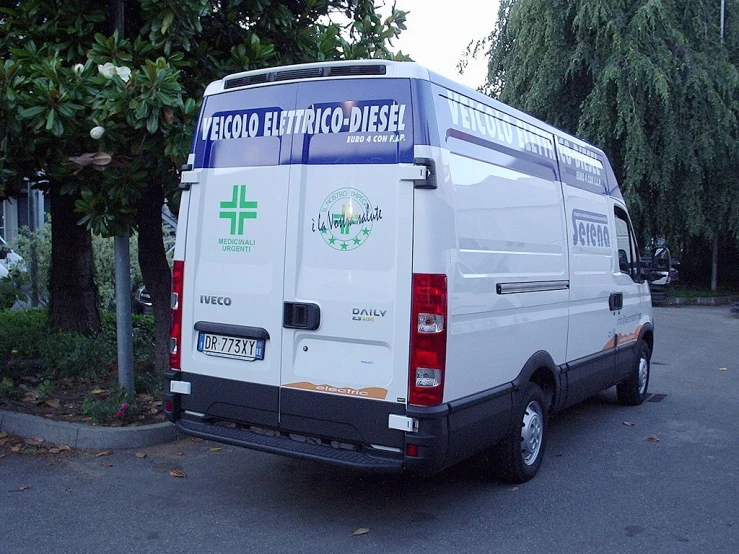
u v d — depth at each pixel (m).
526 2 20.48
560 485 5.79
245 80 5.09
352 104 4.66
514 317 5.37
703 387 9.75
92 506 5.09
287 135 4.88
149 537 4.62
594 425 7.71
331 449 4.68
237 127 5.09
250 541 4.61
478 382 4.89
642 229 21.11
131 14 7.61
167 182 6.70
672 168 19.64
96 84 6.10
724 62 20.00
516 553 4.52
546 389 6.16
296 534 4.73
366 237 4.55
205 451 6.33
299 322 4.73
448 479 5.86
